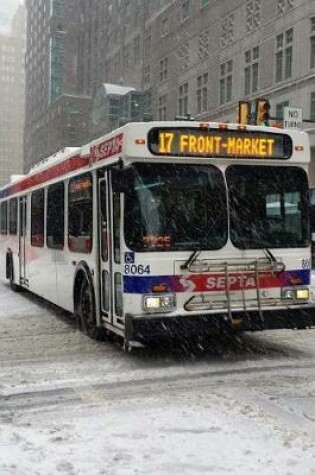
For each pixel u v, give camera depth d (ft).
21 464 14.92
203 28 150.10
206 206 26.12
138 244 25.17
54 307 44.83
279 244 27.04
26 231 48.52
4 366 26.07
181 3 164.45
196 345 30.40
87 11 284.41
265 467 14.74
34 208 45.32
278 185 27.37
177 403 20.30
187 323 25.04
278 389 22.07
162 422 18.20
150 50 191.42
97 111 225.97
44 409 19.79
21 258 50.80
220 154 26.48
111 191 27.32
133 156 25.39
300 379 23.58
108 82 245.04
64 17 315.17
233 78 135.23
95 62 269.64
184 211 25.81
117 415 18.99
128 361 26.89
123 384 22.99
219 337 31.78
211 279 25.77
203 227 25.96
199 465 14.88
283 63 116.78
